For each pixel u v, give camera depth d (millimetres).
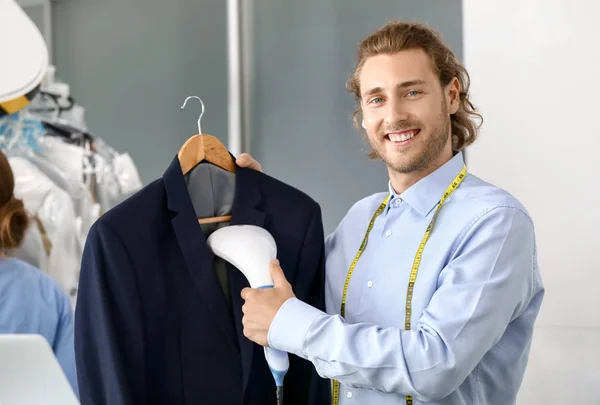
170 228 1350
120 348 1235
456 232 1324
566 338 2119
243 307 1282
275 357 1273
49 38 2471
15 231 1789
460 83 1515
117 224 1263
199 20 2586
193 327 1344
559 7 2141
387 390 1227
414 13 2445
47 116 2320
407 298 1333
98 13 2545
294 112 2594
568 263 2125
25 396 717
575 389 2105
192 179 1398
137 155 2561
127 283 1251
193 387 1333
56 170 2281
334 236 1591
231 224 1396
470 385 1335
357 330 1227
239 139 2566
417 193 1404
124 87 2562
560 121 2143
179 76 2588
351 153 2525
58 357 1805
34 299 1766
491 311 1223
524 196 2174
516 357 1383
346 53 2533
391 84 1338
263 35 2631
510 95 2191
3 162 1796
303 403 1471
